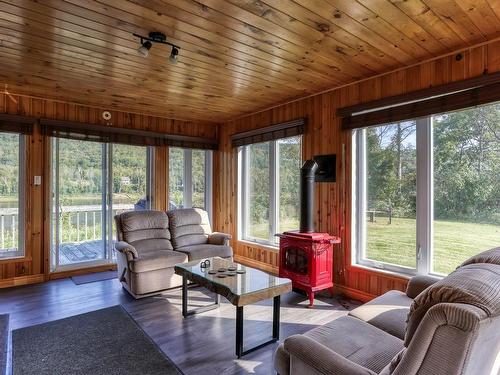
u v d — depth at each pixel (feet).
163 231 13.91
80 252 14.80
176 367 7.14
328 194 12.34
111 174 15.66
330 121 12.40
